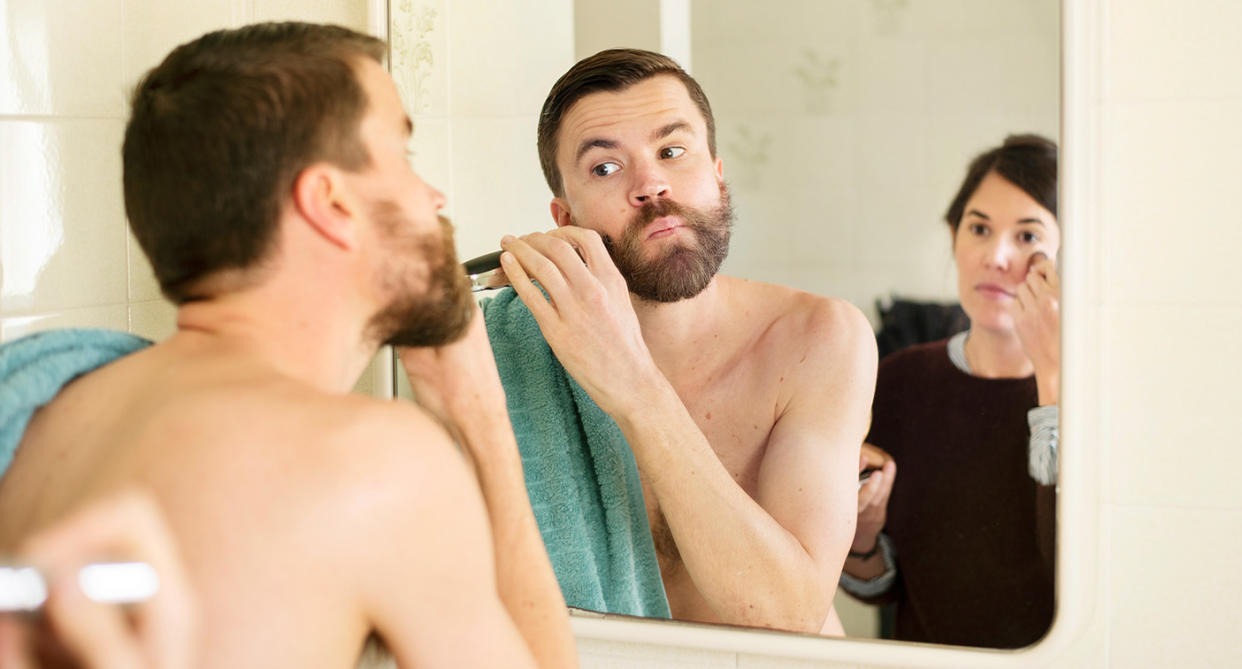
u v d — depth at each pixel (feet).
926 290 2.80
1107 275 2.81
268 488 1.66
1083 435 2.74
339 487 1.68
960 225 2.76
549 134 3.06
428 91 3.18
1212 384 2.77
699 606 3.04
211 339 2.00
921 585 2.88
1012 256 2.73
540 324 3.10
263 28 2.06
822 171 2.84
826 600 2.95
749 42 2.85
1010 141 2.71
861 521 2.91
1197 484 2.80
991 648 2.84
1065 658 2.89
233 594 1.61
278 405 1.76
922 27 2.73
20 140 3.10
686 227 2.95
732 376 2.97
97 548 1.49
